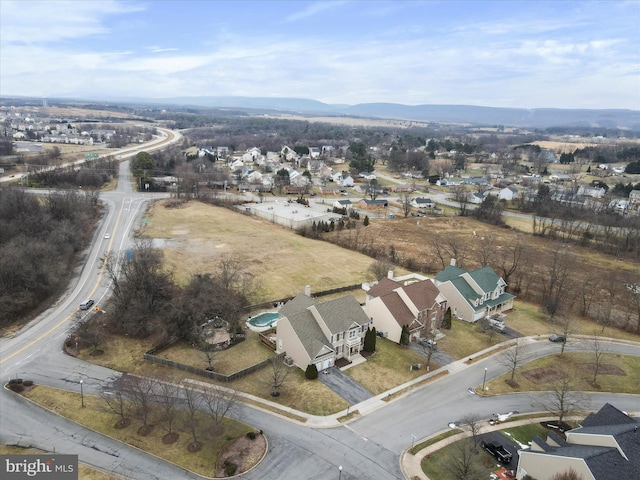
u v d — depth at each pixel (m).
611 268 109.38
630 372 63.50
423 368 61.34
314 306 62.28
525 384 58.91
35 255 78.44
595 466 36.09
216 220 129.00
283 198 173.62
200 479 41.25
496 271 102.56
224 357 61.47
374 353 64.31
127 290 68.88
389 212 162.00
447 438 47.62
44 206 113.12
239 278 87.12
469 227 144.00
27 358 60.03
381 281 76.56
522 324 77.25
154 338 65.56
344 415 50.56
